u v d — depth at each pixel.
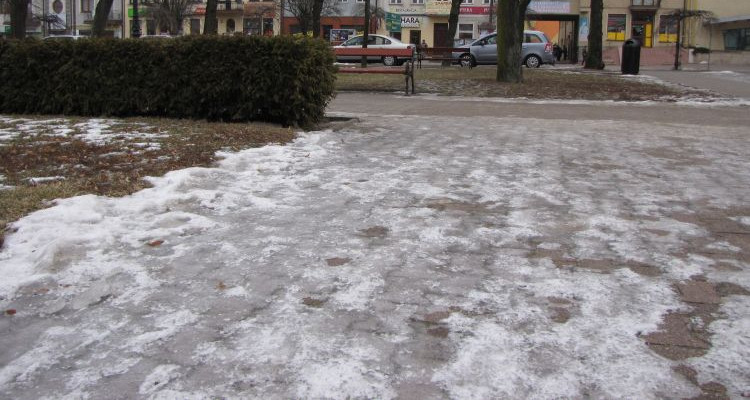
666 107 15.45
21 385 2.86
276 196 6.03
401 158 7.93
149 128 9.62
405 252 4.54
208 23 27.12
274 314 3.54
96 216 5.09
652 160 8.03
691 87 20.34
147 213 5.36
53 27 64.00
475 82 20.52
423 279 4.05
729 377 2.91
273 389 2.80
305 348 3.16
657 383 2.86
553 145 9.11
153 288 3.89
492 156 8.14
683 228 5.15
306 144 8.80
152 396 2.76
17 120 10.64
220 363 3.03
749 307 3.65
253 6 61.84
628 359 3.06
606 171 7.32
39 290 3.84
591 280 4.05
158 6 50.78
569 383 2.85
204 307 3.63
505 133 10.29
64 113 11.56
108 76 11.24
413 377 2.90
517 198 6.04
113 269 4.14
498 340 3.24
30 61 11.49
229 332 3.33
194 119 10.95
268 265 4.27
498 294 3.82
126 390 2.81
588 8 54.72
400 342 3.22
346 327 3.39
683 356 3.09
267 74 10.23
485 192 6.25
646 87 19.95
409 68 17.62
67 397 2.76
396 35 60.66
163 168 6.84
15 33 24.98
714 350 3.15
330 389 2.80
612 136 10.12
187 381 2.87
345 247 4.63
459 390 2.79
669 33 56.72
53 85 11.54
